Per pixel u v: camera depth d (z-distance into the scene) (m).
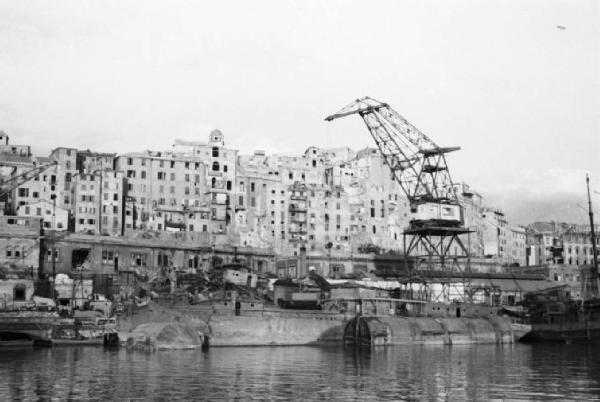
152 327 103.69
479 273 188.88
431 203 154.50
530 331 136.75
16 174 191.25
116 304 135.62
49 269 158.12
